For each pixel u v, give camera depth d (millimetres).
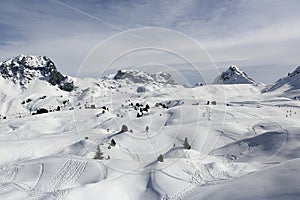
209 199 28891
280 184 26203
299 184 24938
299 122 104312
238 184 29812
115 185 40656
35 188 44625
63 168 51344
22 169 52938
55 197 38000
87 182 44656
